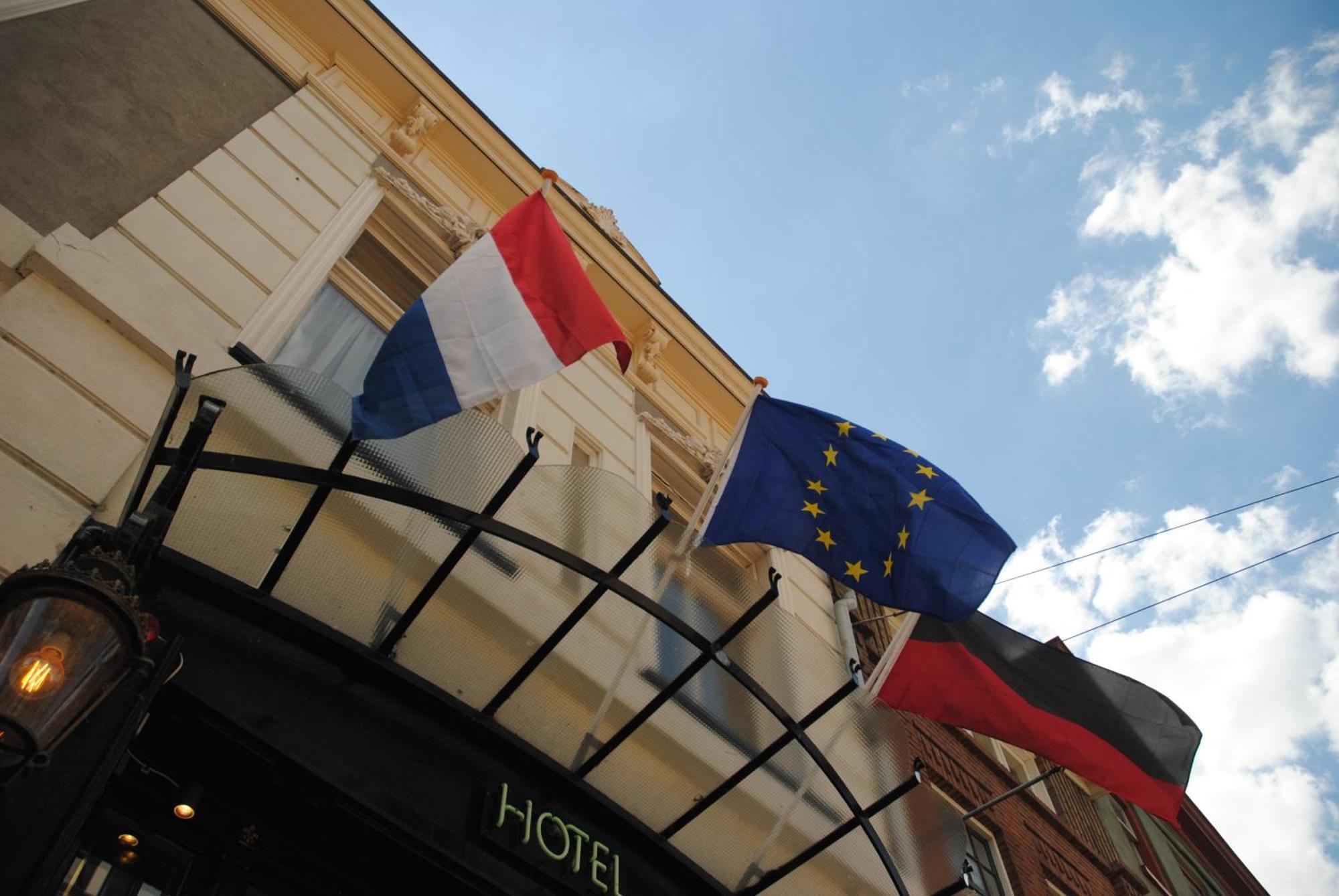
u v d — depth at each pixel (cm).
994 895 1463
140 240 781
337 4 1262
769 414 910
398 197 1127
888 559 876
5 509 537
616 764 728
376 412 615
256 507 604
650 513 747
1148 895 1895
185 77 1000
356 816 561
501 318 725
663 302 1472
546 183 818
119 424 632
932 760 1518
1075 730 998
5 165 752
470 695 684
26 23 883
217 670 560
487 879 598
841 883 813
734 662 717
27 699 354
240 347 764
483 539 683
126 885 495
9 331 624
